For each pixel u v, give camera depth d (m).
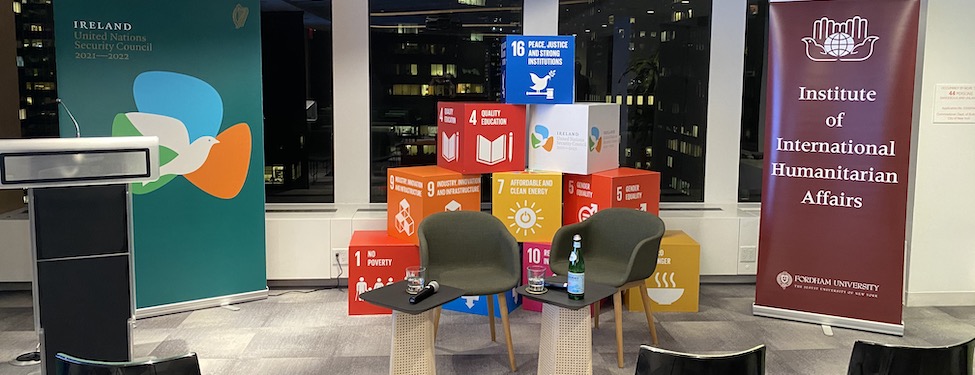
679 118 6.22
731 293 5.80
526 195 5.15
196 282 5.21
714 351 4.52
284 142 6.06
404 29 5.96
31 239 3.46
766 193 5.05
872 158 4.70
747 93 6.20
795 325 5.01
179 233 5.11
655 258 4.52
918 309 5.41
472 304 5.23
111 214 3.61
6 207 5.79
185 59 5.01
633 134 6.23
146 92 4.92
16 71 5.71
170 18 4.95
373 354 4.41
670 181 6.32
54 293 3.52
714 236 5.86
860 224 4.79
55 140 3.39
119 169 3.55
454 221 4.69
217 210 5.24
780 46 4.86
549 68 5.14
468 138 5.07
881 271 4.78
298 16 5.86
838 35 4.69
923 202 5.38
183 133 5.05
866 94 4.66
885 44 4.58
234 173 5.27
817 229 4.93
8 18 5.62
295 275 5.70
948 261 5.45
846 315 4.92
